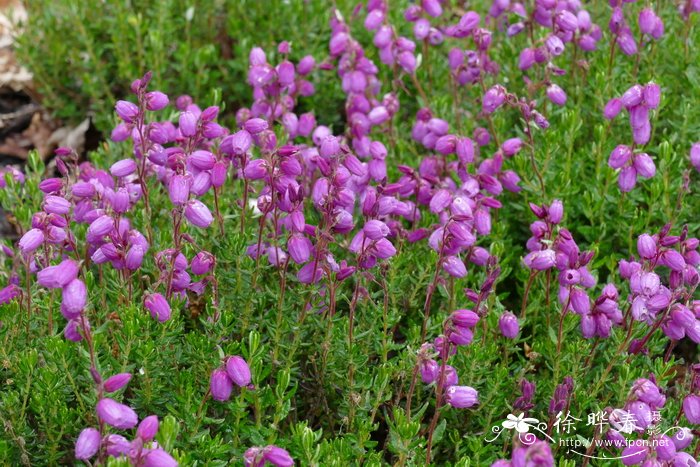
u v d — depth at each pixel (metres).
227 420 0.75
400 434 0.70
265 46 1.01
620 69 0.91
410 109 0.98
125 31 0.98
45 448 0.73
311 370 0.79
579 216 0.87
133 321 0.71
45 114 1.06
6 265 0.82
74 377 0.74
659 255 0.73
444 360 0.70
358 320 0.78
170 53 1.02
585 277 0.75
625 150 0.79
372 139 0.92
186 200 0.73
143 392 0.73
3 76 1.07
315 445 0.73
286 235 0.77
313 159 0.75
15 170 0.84
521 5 0.89
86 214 0.73
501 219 0.86
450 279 0.79
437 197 0.76
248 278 0.77
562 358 0.76
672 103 0.91
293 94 0.91
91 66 1.00
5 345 0.75
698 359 0.82
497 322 0.77
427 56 0.95
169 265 0.74
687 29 0.90
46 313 0.77
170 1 0.99
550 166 0.86
